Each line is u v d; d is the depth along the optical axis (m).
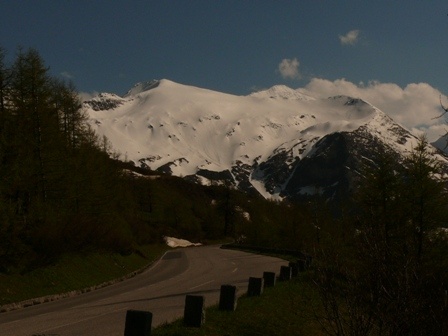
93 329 13.59
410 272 9.09
